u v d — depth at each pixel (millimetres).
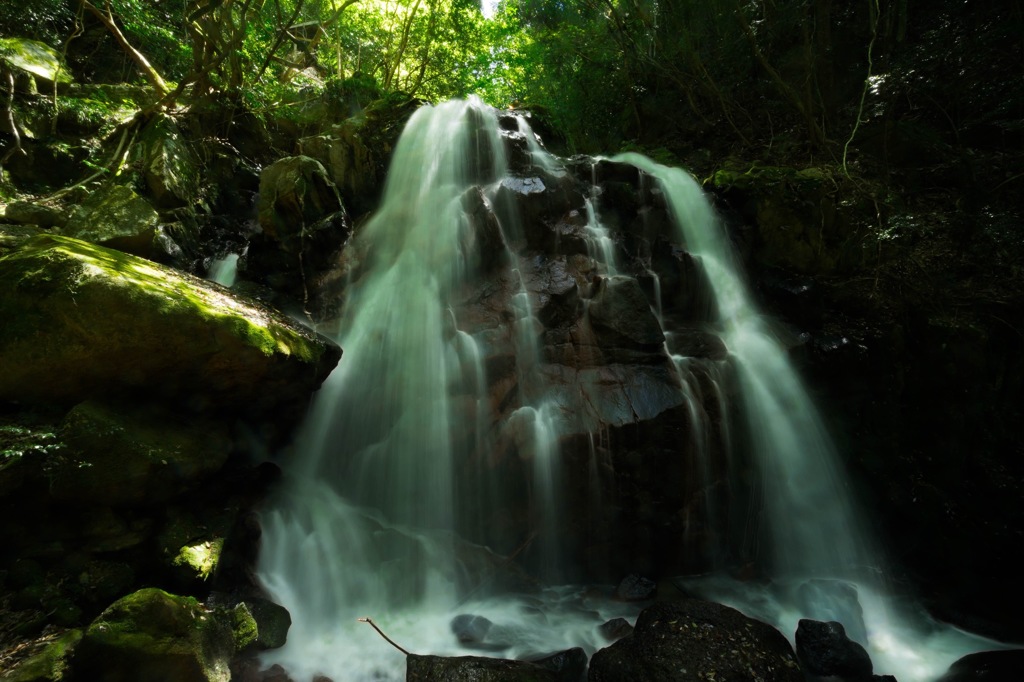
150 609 3268
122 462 3715
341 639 4320
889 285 6957
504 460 5172
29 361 3686
